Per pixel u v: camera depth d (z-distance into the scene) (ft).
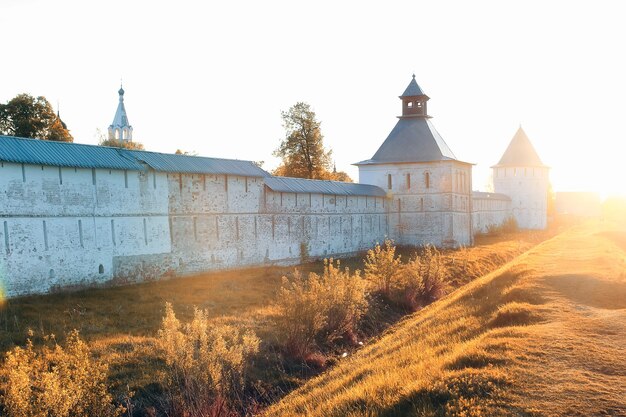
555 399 29.43
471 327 54.29
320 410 36.29
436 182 183.42
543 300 59.36
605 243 140.67
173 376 47.78
